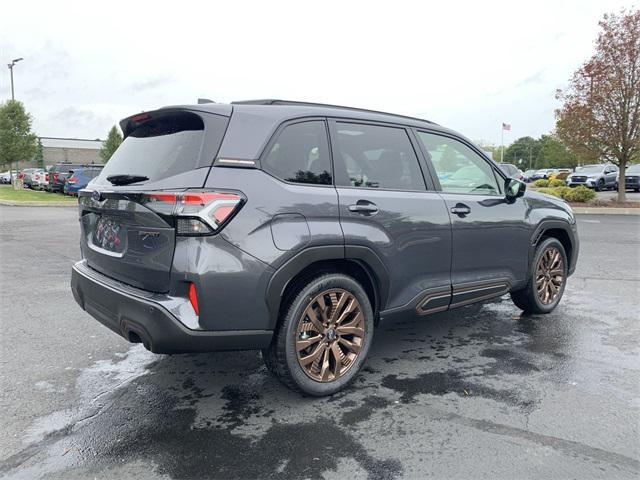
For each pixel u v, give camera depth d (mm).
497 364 3855
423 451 2641
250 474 2443
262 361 3932
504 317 5129
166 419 2990
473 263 4156
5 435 2797
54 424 2926
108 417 3014
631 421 2953
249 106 3139
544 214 4887
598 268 7516
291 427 2893
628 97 16391
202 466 2510
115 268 3178
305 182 3176
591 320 4984
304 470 2475
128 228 3039
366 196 3416
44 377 3588
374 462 2541
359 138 3574
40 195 25141
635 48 15789
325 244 3129
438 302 3920
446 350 4180
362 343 3463
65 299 5652
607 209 16578
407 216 3615
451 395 3311
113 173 3355
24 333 4516
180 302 2770
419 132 4012
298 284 3172
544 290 5082
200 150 2887
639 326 4793
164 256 2805
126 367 3785
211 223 2729
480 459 2568
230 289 2803
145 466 2512
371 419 2988
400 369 3768
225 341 2859
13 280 6582
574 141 17594
